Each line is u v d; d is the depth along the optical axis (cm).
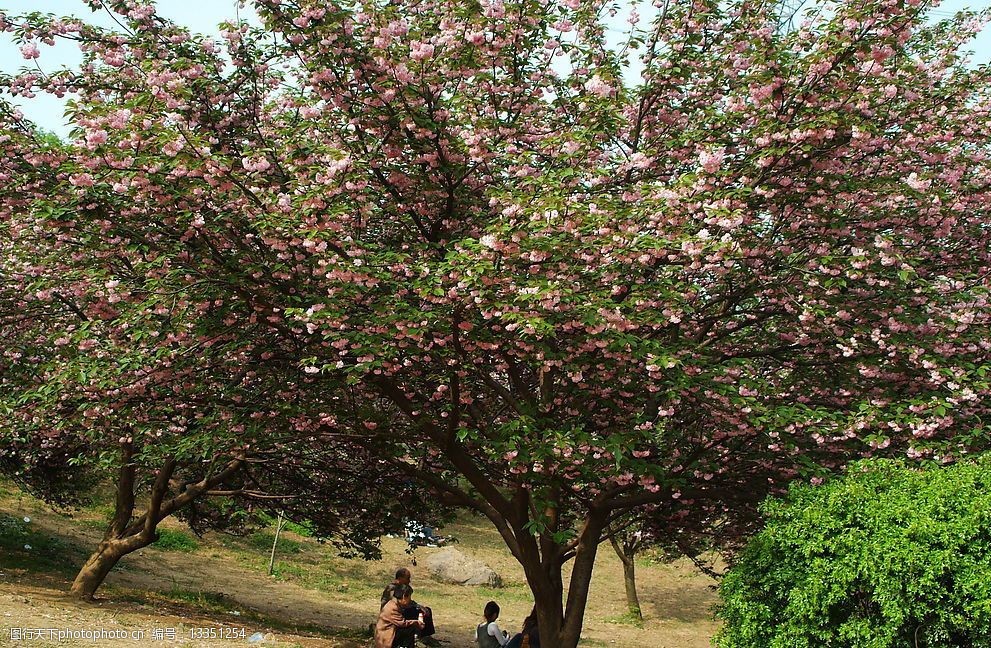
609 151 956
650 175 948
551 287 680
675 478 855
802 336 923
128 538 1240
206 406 966
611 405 889
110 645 818
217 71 895
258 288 791
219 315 808
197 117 862
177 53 884
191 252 816
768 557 673
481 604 2097
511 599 2219
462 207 923
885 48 800
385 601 945
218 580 1942
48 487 1714
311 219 732
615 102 898
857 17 781
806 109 812
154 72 810
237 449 967
